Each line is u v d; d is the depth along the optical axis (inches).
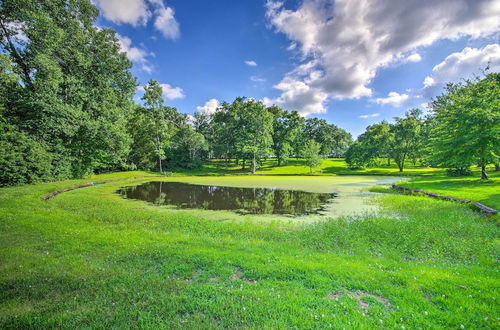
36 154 832.3
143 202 633.0
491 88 986.7
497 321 124.1
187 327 119.2
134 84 1235.9
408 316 129.9
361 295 154.9
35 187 700.0
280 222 416.8
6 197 515.5
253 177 1578.5
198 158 2246.6
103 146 1170.0
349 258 236.1
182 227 369.4
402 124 1745.8
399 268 204.2
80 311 131.7
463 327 119.3
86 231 301.4
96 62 1078.4
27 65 864.9
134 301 142.6
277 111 2416.3
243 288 161.2
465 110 796.0
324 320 125.1
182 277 178.5
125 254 220.8
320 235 325.4
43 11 849.5
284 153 2299.5
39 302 141.6
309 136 3034.0
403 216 448.5
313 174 1850.4
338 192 837.8
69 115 919.7
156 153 1775.3
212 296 149.9
